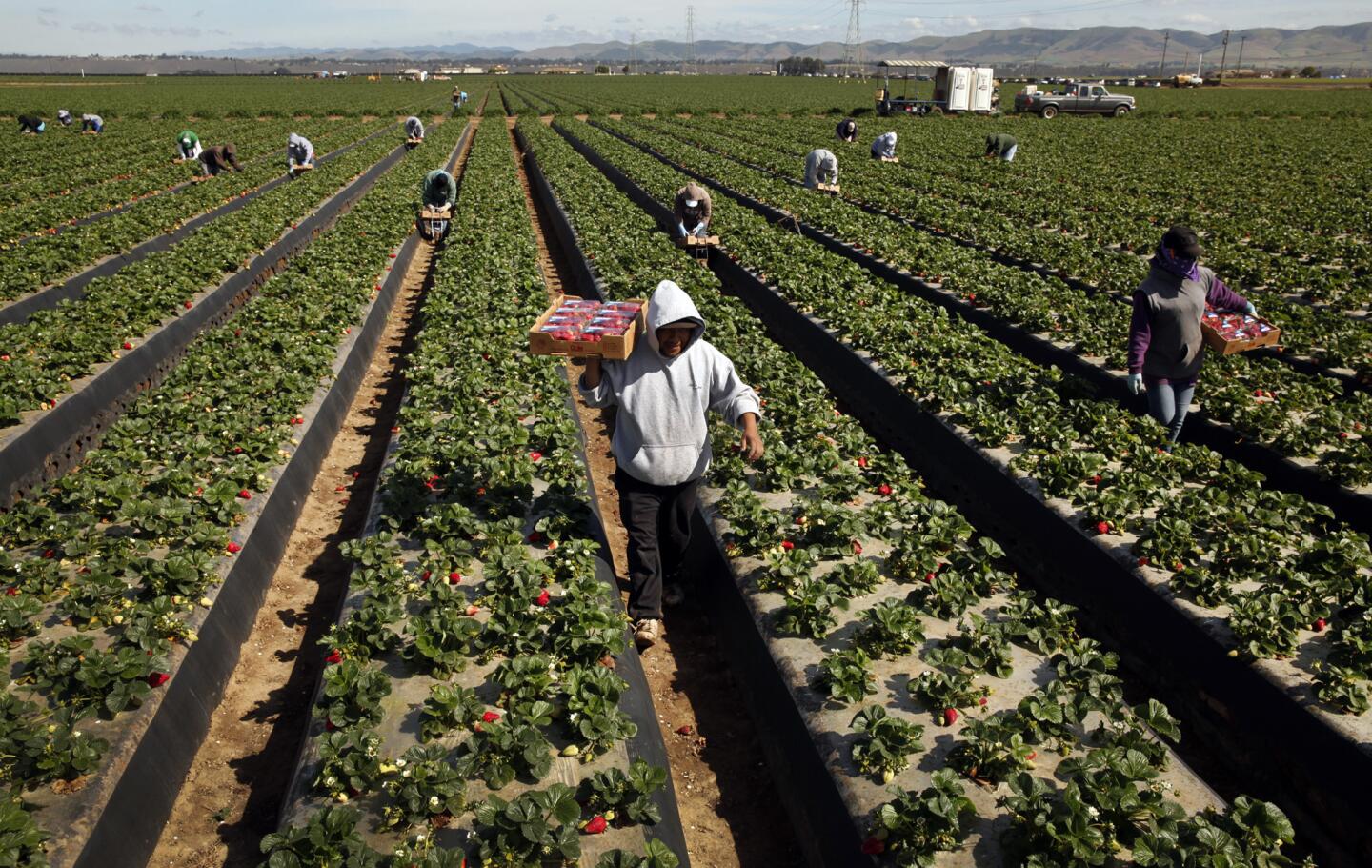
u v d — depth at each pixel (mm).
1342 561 6203
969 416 9055
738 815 5266
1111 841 3936
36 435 9094
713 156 34312
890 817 4012
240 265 16484
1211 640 5727
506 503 7004
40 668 5105
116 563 6129
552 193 24938
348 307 13250
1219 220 19953
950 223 19828
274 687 6289
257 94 97688
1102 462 7824
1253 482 7547
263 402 9656
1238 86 114250
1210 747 5719
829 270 15602
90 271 16406
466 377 9602
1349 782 4754
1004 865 3898
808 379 9938
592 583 5879
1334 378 10742
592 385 5801
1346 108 66188
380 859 3941
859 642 5484
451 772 4324
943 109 64188
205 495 7133
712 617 6902
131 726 4934
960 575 6133
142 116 62281
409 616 5777
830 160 23672
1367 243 18562
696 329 5586
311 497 9070
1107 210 22141
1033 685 5160
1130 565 6520
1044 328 12273
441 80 165875
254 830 5027
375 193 23656
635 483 5984
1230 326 8352
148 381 11859
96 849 4297
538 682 4930
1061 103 61438
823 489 7406
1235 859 3730
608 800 4301
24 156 35312
